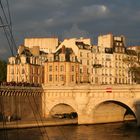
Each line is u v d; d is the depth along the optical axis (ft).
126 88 417.90
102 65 585.22
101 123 442.91
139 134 352.69
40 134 334.85
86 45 571.28
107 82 590.55
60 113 466.29
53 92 447.42
